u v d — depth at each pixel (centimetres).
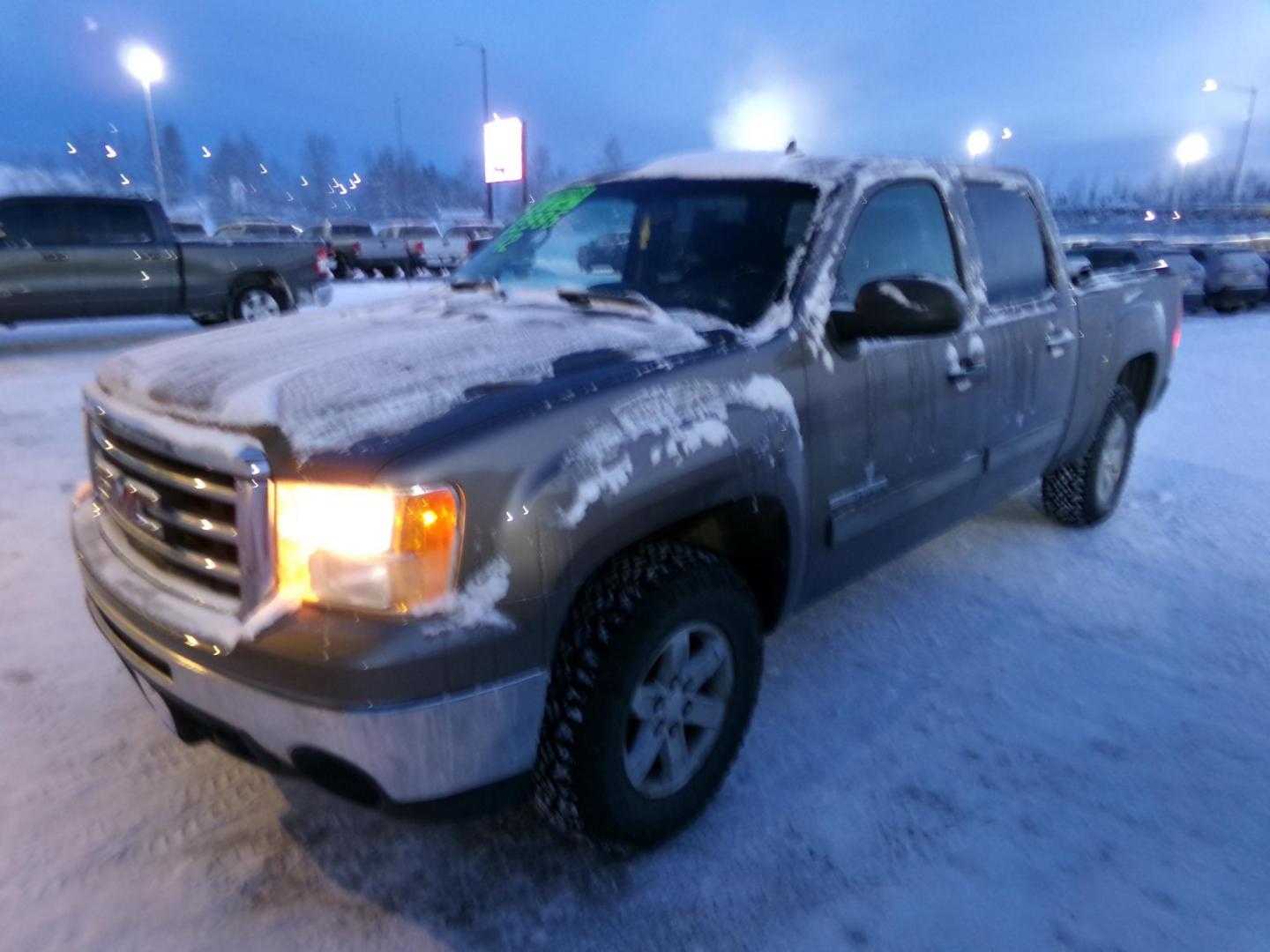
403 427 194
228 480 195
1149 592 409
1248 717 312
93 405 244
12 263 1027
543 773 217
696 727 247
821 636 365
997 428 359
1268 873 240
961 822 258
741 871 238
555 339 249
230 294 1194
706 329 263
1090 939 218
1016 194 392
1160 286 502
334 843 246
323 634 183
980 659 348
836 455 276
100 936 212
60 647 343
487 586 191
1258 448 673
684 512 227
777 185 308
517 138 3703
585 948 214
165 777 270
